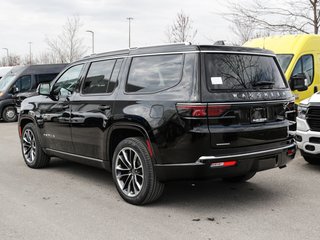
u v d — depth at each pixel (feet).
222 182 21.66
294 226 15.38
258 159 16.72
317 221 15.88
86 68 21.11
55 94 22.86
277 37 36.06
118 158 18.40
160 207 17.63
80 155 21.20
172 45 17.28
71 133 21.39
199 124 15.58
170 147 16.02
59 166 25.94
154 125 16.39
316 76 34.40
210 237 14.39
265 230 14.99
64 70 22.72
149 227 15.38
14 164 26.78
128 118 17.43
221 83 16.24
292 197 19.01
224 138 15.78
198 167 15.65
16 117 59.00
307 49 34.12
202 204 18.02
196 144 15.53
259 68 17.87
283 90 18.53
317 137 22.91
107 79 19.56
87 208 17.61
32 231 15.07
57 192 20.08
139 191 17.52
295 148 18.89
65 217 16.51
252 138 16.55
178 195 19.38
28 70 59.21
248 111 16.58
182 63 16.57
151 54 17.83
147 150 17.10
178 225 15.56
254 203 18.15
